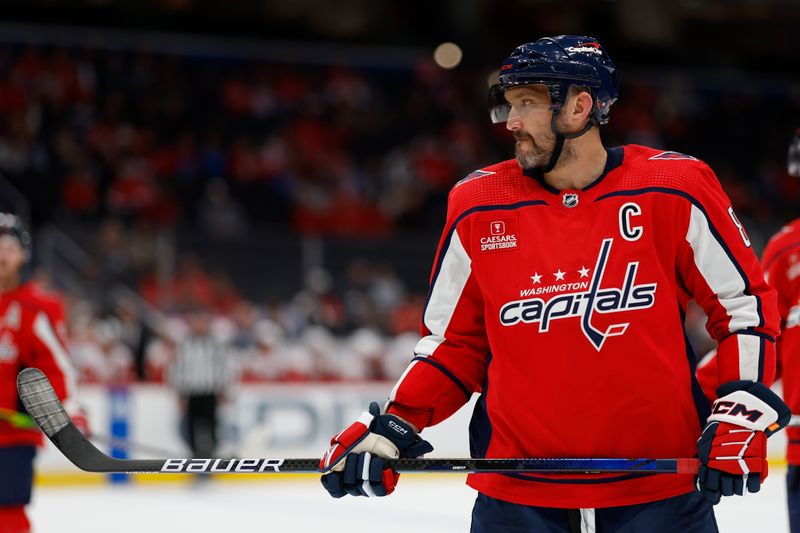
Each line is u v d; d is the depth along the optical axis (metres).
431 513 18.80
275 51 47.28
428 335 6.12
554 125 5.53
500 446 5.73
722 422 5.29
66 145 37.75
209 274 29.36
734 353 5.45
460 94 47.88
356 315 30.17
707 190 5.47
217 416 24.09
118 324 27.64
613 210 5.47
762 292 5.53
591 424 5.43
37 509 19.84
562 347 5.46
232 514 18.97
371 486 5.64
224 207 37.81
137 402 24.92
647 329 5.40
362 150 44.25
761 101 49.81
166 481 24.45
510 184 5.73
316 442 26.14
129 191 37.31
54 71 40.31
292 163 41.78
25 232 10.75
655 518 5.45
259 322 28.50
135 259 28.92
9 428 10.41
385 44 49.72
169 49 43.81
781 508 18.47
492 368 5.76
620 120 47.28
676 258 5.53
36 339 10.52
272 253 30.06
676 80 49.47
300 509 19.56
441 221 42.06
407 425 5.80
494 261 5.64
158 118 41.16
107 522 18.11
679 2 49.19
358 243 30.84
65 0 44.78
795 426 8.14
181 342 23.94
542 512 5.60
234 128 42.47
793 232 8.22
